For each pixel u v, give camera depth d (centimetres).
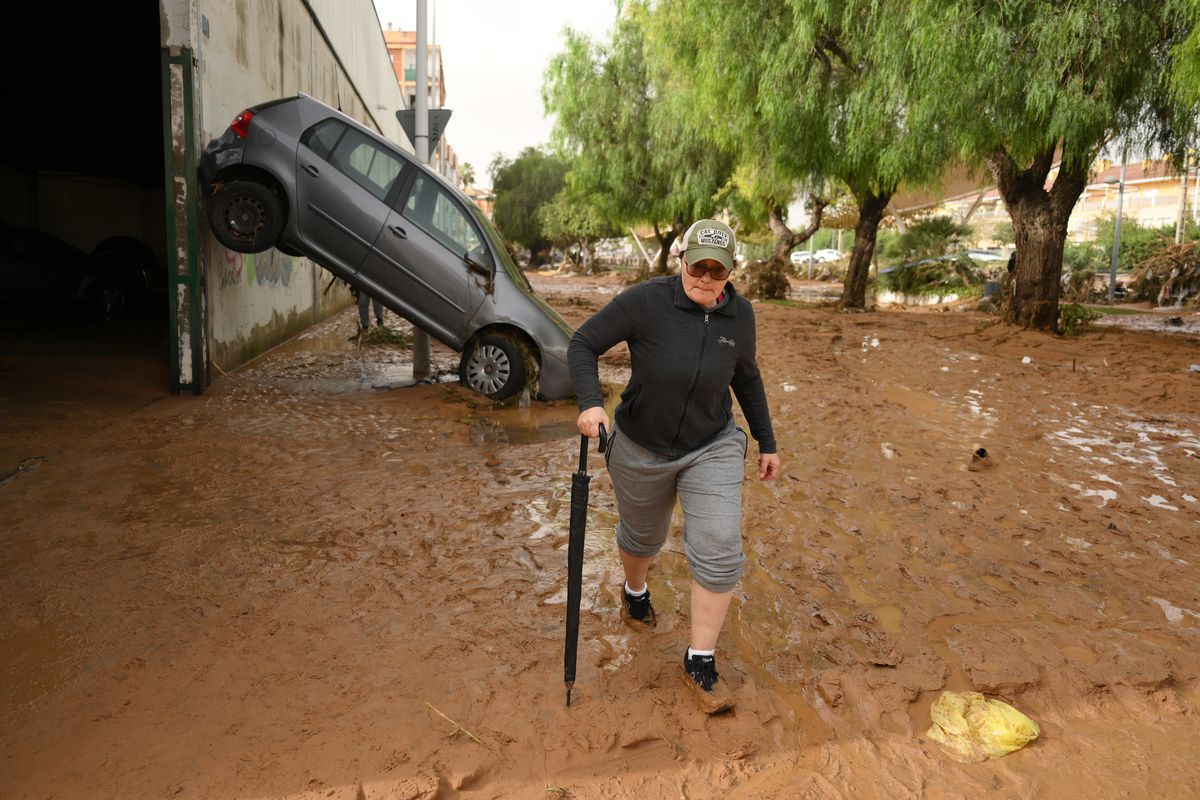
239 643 329
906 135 1473
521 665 319
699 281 275
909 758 272
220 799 238
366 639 336
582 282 4459
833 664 329
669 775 259
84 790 239
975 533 482
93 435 641
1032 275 1638
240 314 1020
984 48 1227
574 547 288
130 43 1330
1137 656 338
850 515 512
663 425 291
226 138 824
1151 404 916
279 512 484
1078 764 271
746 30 1680
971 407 880
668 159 2842
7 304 1487
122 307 1400
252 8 1019
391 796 242
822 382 1028
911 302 3134
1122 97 1327
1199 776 265
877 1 1425
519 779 254
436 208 848
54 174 2011
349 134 842
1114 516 518
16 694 287
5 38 1303
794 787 255
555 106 3047
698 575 291
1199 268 2745
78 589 371
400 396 865
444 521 478
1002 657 335
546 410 820
